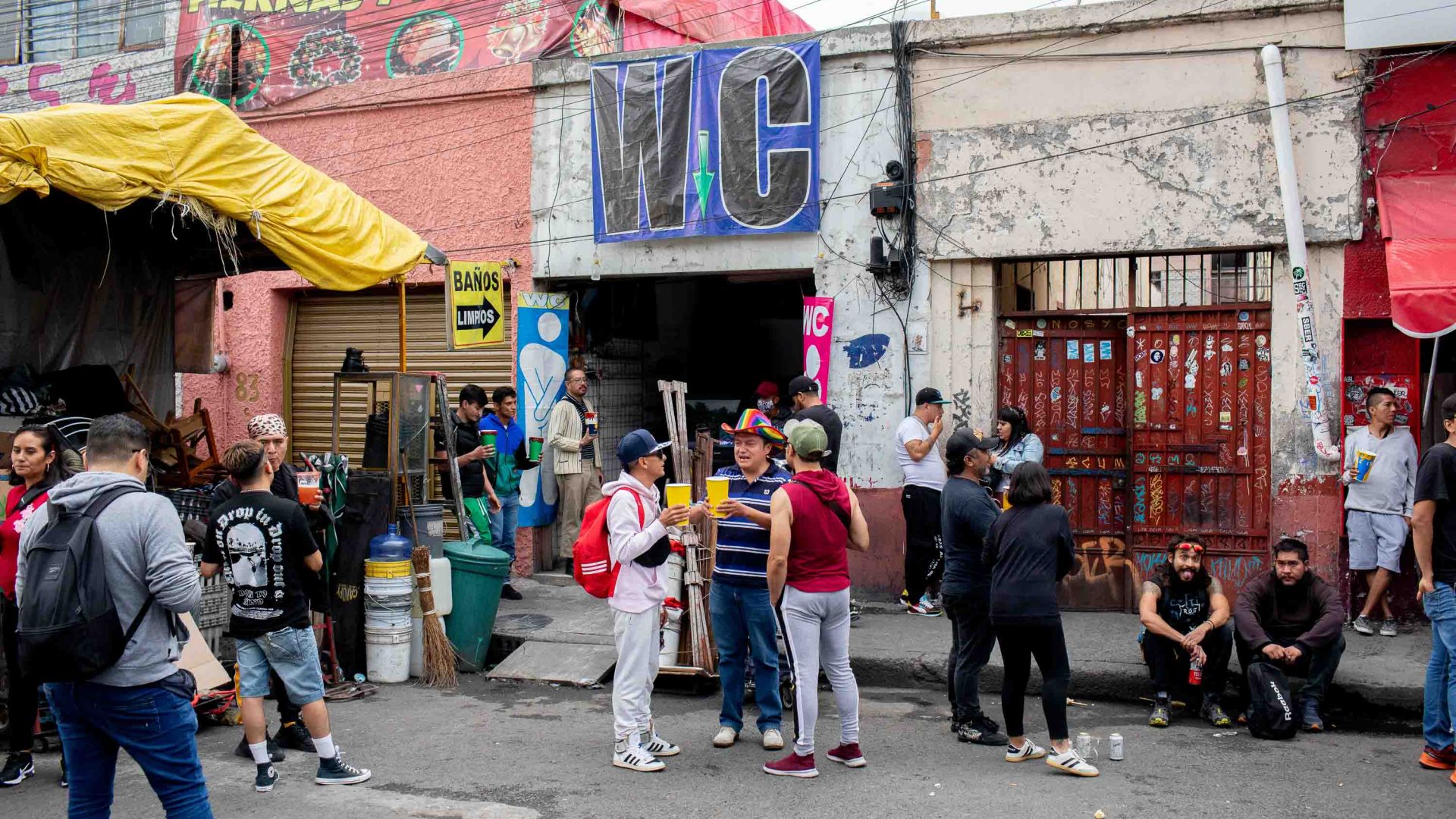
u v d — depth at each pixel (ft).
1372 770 19.06
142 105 21.59
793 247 31.94
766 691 20.26
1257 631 21.49
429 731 21.67
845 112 31.35
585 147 33.94
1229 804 17.34
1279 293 28.12
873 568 31.07
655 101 32.63
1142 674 23.80
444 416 28.55
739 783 18.35
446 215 35.53
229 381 37.91
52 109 20.27
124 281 28.37
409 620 25.66
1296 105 27.78
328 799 17.75
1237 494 28.68
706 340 43.60
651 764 19.01
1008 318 30.86
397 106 36.04
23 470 18.33
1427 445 27.53
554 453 34.58
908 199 30.53
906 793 17.84
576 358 35.99
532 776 18.86
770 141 31.58
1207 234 28.43
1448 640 18.47
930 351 30.71
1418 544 18.92
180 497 24.94
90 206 25.72
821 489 18.71
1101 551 29.99
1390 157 27.27
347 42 37.70
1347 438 26.96
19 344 25.73
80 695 13.51
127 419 14.48
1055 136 29.58
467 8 36.50
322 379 37.76
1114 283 30.55
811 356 31.48
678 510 19.04
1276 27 27.86
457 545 26.76
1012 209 29.94
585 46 36.47
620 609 19.29
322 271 24.63
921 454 28.76
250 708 18.10
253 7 38.81
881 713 23.02
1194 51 28.48
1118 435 30.04
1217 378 28.86
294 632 18.12
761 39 32.09
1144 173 28.91
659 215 32.68
